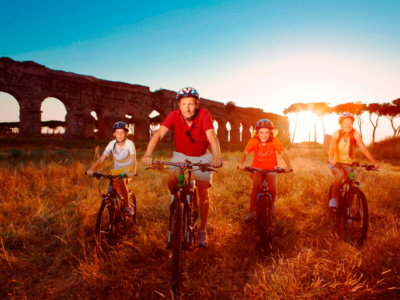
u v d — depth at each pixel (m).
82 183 6.78
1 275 2.60
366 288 2.10
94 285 2.54
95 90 34.00
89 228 3.99
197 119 2.98
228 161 12.53
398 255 2.76
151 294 2.41
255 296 2.20
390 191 5.87
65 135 31.61
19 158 12.25
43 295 2.41
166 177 7.85
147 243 3.32
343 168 4.11
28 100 28.41
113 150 3.86
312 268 2.55
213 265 2.94
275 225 4.06
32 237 3.63
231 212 4.76
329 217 4.43
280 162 12.73
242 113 58.69
